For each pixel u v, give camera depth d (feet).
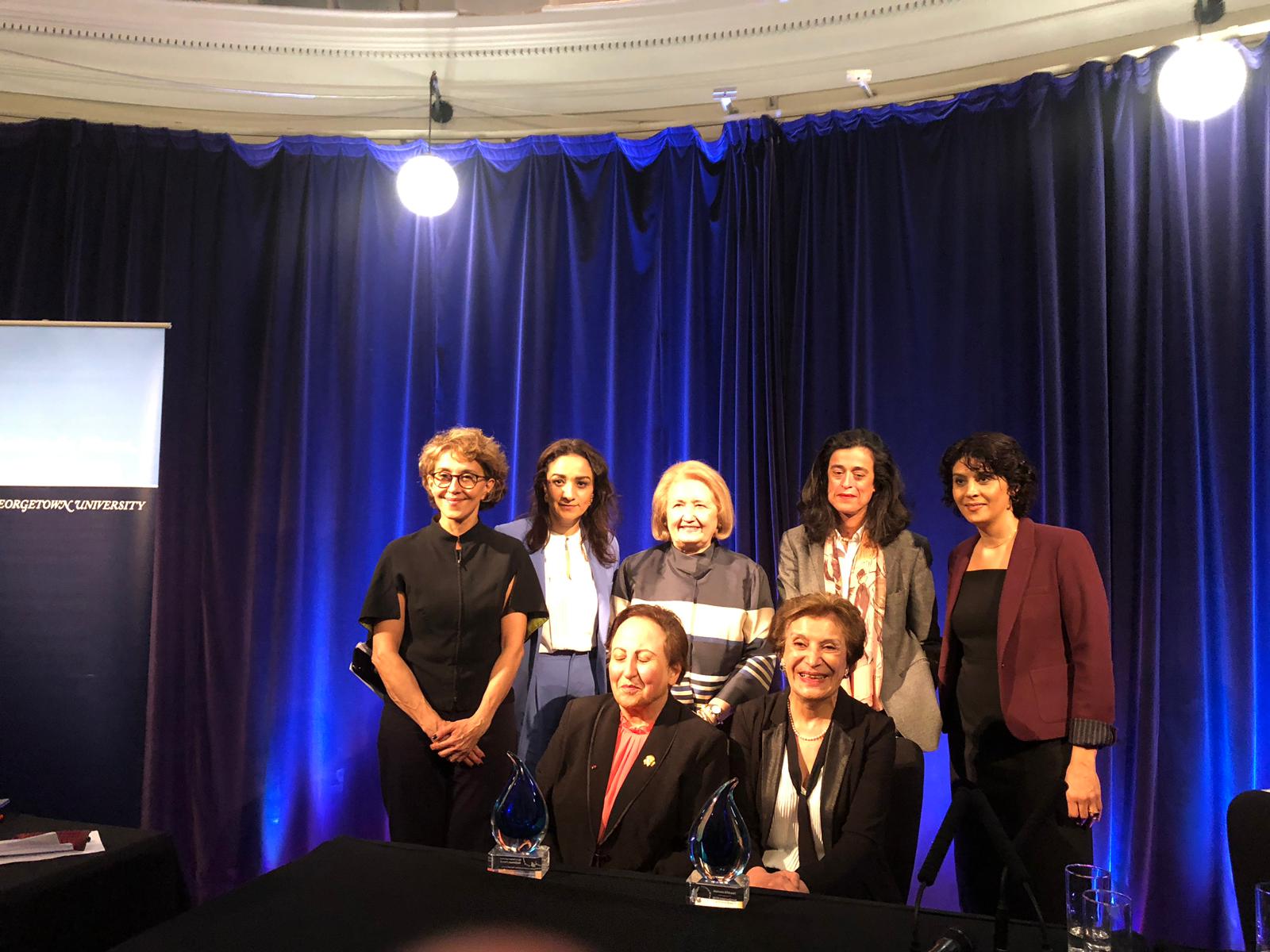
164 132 12.30
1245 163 9.96
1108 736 7.56
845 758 6.55
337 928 4.50
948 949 4.25
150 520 9.87
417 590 8.48
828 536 9.04
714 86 11.74
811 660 6.53
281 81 12.03
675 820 6.32
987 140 11.02
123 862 6.61
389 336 12.38
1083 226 10.36
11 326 9.96
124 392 9.95
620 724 6.66
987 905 7.89
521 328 12.15
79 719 9.65
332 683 11.87
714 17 10.96
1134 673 9.85
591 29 11.21
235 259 12.25
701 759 6.40
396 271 12.47
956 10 10.44
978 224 11.02
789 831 6.61
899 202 11.31
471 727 8.18
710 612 8.79
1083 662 7.75
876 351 11.25
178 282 12.17
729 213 11.73
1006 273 10.84
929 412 11.02
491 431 12.23
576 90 11.99
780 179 11.70
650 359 11.98
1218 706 9.63
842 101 11.70
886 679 8.51
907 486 11.02
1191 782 9.53
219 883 11.50
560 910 4.75
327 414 12.17
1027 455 10.57
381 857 5.47
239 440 12.09
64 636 9.70
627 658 6.41
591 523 9.67
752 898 4.99
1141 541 9.88
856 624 6.78
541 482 9.68
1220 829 9.50
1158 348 9.98
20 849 6.40
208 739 11.73
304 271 12.20
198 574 11.95
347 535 12.01
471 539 8.70
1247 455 9.68
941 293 11.10
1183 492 9.78
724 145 11.93
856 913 4.81
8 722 9.63
